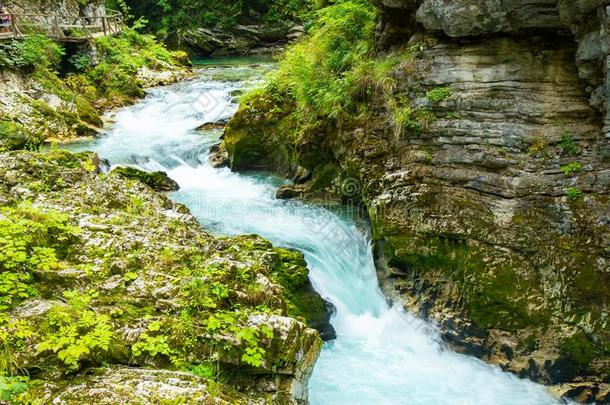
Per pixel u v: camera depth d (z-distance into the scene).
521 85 6.18
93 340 3.73
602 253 5.51
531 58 6.19
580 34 5.61
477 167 6.30
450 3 6.23
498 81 6.30
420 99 6.81
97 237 5.10
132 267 4.75
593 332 5.43
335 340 6.33
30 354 3.56
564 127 5.95
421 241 6.51
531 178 5.93
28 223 4.89
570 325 5.54
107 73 16.44
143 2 31.05
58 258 4.76
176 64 21.98
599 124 5.84
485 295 5.98
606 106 5.58
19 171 6.11
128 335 3.92
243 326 4.16
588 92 5.90
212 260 5.01
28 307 3.98
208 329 4.04
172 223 5.83
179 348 3.94
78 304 4.07
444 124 6.56
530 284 5.80
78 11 19.22
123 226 5.45
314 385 5.70
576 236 5.64
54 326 3.82
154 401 3.36
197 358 3.92
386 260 6.99
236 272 4.93
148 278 4.62
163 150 11.19
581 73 5.73
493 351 6.00
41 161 6.38
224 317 4.18
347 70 8.67
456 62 6.56
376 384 5.77
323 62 9.21
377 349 6.29
